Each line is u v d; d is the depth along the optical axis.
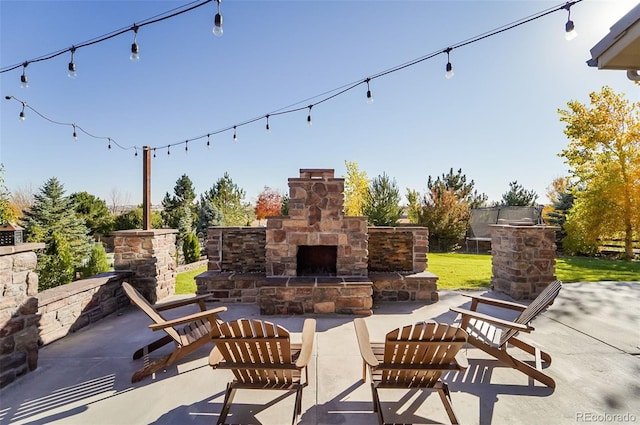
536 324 4.30
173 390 2.79
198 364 3.30
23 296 3.07
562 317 4.57
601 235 12.80
